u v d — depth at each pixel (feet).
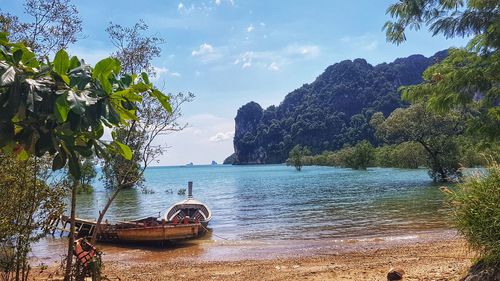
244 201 117.29
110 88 6.31
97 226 28.50
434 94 21.03
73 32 25.05
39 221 22.41
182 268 39.40
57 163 6.70
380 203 91.76
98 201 134.21
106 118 6.31
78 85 6.11
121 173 29.30
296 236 57.93
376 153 292.81
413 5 20.25
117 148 7.77
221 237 60.34
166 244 55.42
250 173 378.12
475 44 19.44
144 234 54.13
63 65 6.11
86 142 7.34
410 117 147.23
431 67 21.48
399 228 58.75
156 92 7.22
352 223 66.49
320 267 35.24
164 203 126.21
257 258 43.98
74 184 24.43
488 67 18.65
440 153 143.95
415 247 42.68
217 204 111.86
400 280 25.62
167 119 30.12
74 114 6.17
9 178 20.03
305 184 179.11
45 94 5.90
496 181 17.20
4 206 20.39
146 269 39.42
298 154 376.48
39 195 21.77
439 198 93.50
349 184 161.79
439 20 20.18
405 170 248.32
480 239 16.72
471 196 17.39
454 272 24.72
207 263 41.93
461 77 19.19
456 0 19.43
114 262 44.52
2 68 5.77
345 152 345.31
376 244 47.83
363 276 29.12
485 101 19.77
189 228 55.77
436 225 58.85
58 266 40.06
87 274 26.08
